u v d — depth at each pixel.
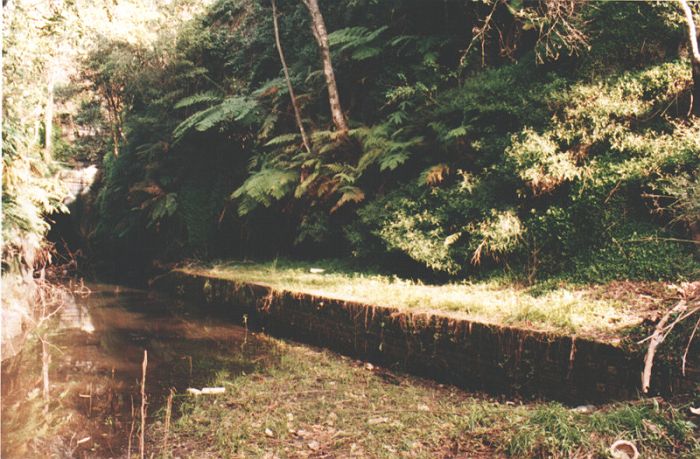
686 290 4.53
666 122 6.04
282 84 11.62
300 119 10.48
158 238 15.23
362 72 10.42
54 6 7.54
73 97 20.28
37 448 4.05
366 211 8.28
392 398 4.83
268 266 10.65
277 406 4.71
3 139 6.22
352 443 3.88
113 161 18.44
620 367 4.02
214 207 13.19
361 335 6.34
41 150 7.96
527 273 6.49
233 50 14.71
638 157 5.88
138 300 11.72
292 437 4.05
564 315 4.83
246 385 5.38
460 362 5.20
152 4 16.00
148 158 14.90
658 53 6.53
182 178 14.03
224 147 13.59
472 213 7.08
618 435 3.34
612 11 6.81
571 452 3.29
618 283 5.55
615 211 5.87
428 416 4.32
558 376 4.40
